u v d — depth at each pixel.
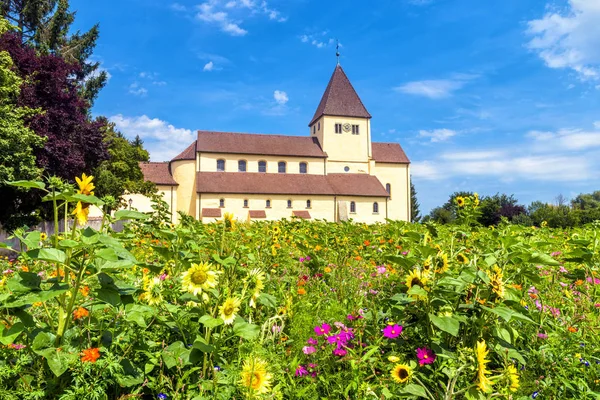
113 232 2.79
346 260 5.84
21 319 2.20
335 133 65.12
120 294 2.45
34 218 22.91
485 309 2.62
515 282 3.80
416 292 2.56
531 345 3.02
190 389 2.38
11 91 20.28
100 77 42.56
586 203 75.50
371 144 69.44
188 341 2.79
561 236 8.84
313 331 3.03
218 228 4.25
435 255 2.95
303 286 4.47
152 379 2.38
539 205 59.88
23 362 2.10
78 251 2.32
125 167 41.03
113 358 2.18
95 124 29.00
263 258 5.09
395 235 6.97
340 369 2.62
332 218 59.38
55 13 37.22
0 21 23.64
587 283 4.03
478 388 2.20
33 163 19.89
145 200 51.09
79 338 2.38
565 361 2.71
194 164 58.88
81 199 2.37
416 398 2.30
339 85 67.38
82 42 41.25
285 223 10.87
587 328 3.13
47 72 24.94
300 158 62.94
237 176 59.00
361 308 3.49
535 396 2.44
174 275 3.39
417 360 2.66
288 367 2.66
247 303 3.14
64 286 2.15
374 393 2.25
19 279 2.21
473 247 4.13
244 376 2.24
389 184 67.94
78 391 1.96
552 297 3.78
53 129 25.05
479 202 6.71
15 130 18.94
